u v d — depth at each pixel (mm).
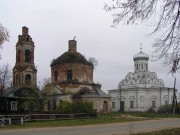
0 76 61094
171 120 43156
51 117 40531
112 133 22281
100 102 62062
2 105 51219
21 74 61531
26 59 62812
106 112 63000
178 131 22047
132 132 22297
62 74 63375
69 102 55875
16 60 63281
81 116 46469
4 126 29609
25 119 36750
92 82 65812
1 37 35562
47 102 57969
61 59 64562
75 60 63469
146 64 104750
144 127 29000
